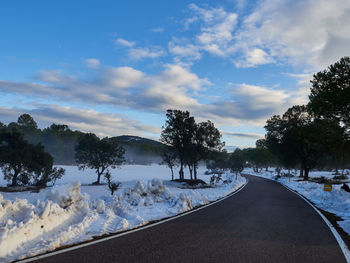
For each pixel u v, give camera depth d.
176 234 5.89
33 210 5.27
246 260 4.24
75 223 6.17
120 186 38.31
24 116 148.50
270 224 7.49
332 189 17.02
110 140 56.75
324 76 20.78
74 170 96.44
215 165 94.19
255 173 85.19
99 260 4.00
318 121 25.97
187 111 47.56
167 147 50.28
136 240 5.28
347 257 4.57
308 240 5.73
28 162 40.31
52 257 4.07
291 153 48.12
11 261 3.83
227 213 9.35
